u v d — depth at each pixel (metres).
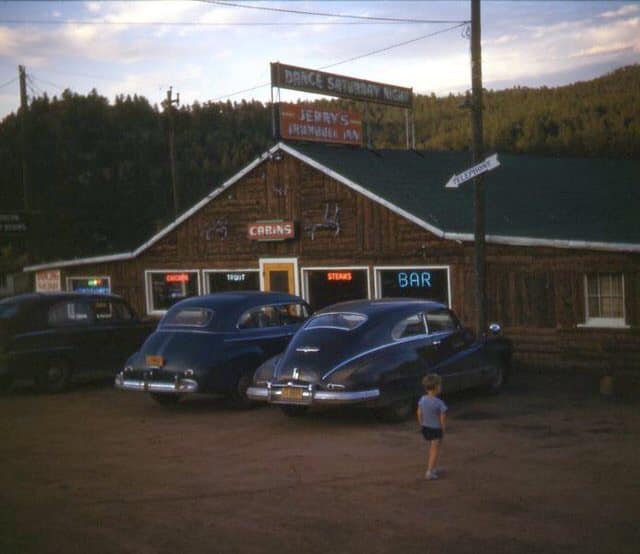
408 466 8.64
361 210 17.59
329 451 9.52
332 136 21.06
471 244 15.85
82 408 13.26
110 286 22.30
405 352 11.33
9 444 10.61
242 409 12.66
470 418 11.16
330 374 10.68
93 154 70.31
